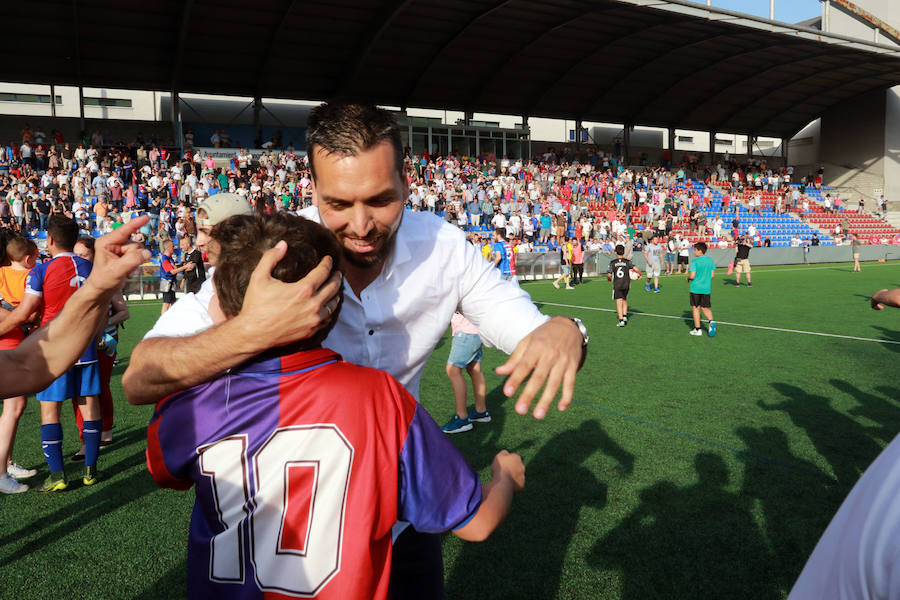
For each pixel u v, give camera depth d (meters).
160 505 3.88
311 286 0.98
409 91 29.11
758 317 12.00
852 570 0.90
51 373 1.22
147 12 20.56
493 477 1.33
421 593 1.65
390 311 1.62
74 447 5.13
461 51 26.38
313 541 1.03
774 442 4.76
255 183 22.23
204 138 27.47
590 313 12.90
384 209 1.35
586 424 5.29
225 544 1.05
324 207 1.35
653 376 7.11
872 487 0.93
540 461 4.41
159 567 3.12
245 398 1.05
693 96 34.31
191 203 21.11
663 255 24.70
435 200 24.73
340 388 1.07
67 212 18.89
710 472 4.17
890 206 37.72
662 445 4.72
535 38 25.91
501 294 1.75
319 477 1.04
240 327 0.96
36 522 3.64
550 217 25.55
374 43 23.84
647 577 2.91
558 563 3.05
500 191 26.83
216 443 1.05
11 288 4.55
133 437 5.31
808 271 24.50
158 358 1.05
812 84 34.69
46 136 24.91
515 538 3.31
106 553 3.26
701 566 3.00
